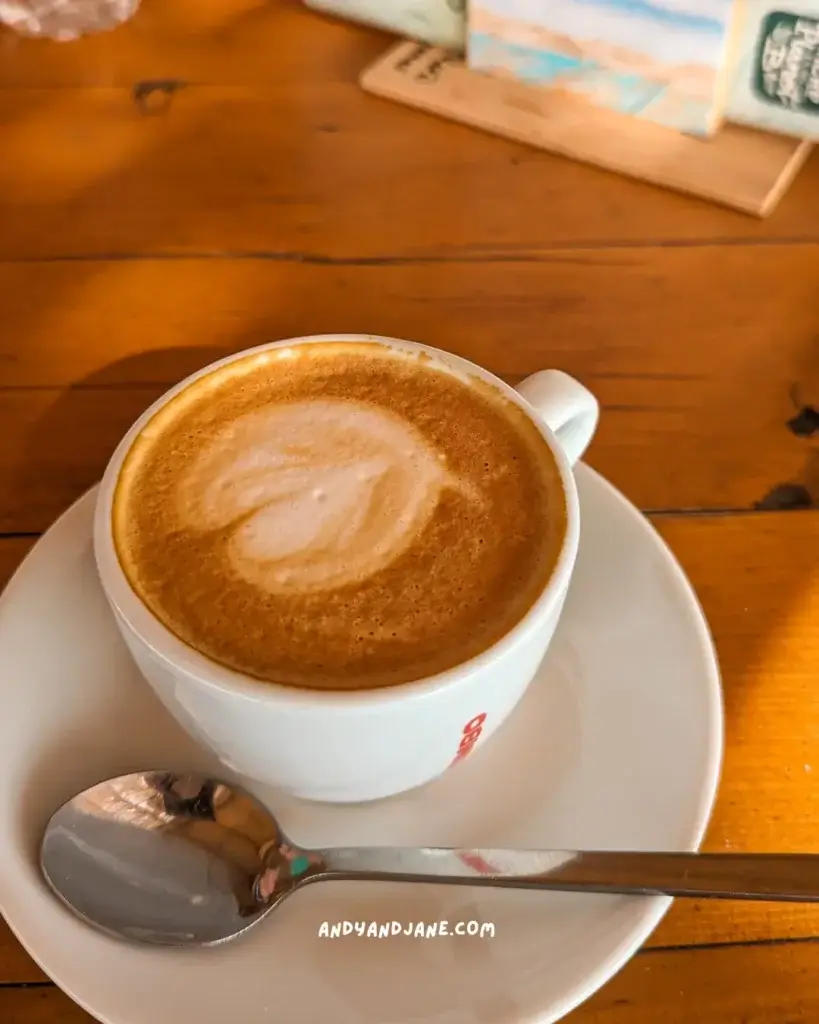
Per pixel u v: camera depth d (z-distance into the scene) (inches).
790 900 10.6
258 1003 10.3
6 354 15.6
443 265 16.7
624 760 11.6
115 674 12.1
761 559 13.5
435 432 12.3
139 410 14.9
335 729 10.5
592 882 10.7
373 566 11.4
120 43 21.1
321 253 16.9
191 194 17.8
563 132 18.4
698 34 17.3
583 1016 10.8
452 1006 10.3
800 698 12.5
